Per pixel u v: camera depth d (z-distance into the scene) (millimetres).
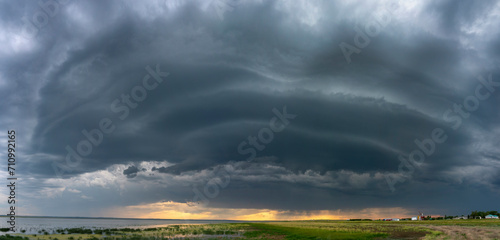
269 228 89312
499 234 47250
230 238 55844
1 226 103062
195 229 85562
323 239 50000
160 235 62219
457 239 43500
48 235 61875
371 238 50562
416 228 75625
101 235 61750
